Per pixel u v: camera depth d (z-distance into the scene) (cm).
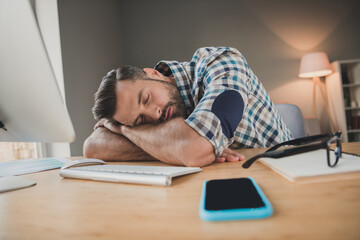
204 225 26
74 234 27
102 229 28
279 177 44
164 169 52
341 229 23
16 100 60
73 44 236
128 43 393
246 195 32
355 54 380
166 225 27
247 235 23
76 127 232
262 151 81
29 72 57
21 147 196
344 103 357
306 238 22
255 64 393
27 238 27
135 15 396
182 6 399
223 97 73
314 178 38
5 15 56
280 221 26
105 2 321
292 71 388
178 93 99
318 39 386
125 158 87
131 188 45
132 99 86
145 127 80
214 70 83
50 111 58
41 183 56
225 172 53
